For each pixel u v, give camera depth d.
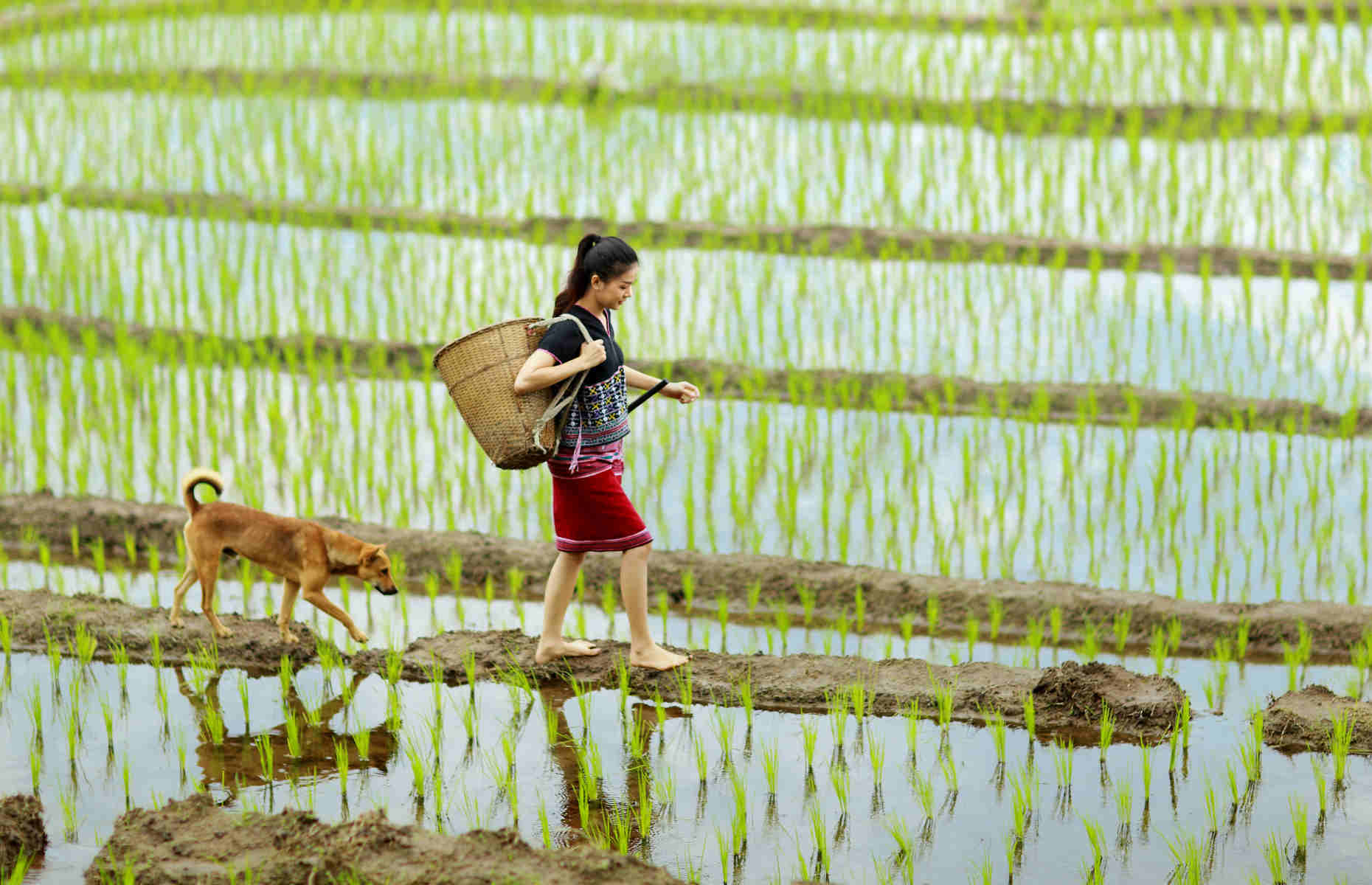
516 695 15.12
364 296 26.92
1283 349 24.11
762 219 29.33
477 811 12.80
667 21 41.56
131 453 21.03
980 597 17.30
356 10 42.81
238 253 28.58
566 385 13.77
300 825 11.75
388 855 11.30
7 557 19.09
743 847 12.23
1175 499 19.97
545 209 30.16
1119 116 33.41
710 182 31.19
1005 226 28.86
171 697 15.12
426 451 22.00
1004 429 21.86
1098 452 21.45
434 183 31.31
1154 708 14.26
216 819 12.00
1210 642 16.50
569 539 14.84
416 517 19.97
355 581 18.62
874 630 17.19
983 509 19.98
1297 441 21.52
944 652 16.55
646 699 15.07
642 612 15.12
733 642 16.81
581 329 13.60
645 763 13.70
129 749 13.97
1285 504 19.73
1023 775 13.49
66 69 38.88
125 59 39.62
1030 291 26.67
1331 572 17.97
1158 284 26.67
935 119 33.88
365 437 22.34
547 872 11.09
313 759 13.77
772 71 36.97
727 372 23.86
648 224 29.08
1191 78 34.84
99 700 15.03
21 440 22.27
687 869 11.91
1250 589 17.69
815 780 13.40
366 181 31.70
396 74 37.62
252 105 36.44
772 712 14.84
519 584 18.25
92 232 29.88
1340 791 13.06
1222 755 13.80
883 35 38.69
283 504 20.09
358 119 35.59
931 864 11.99
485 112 35.81
